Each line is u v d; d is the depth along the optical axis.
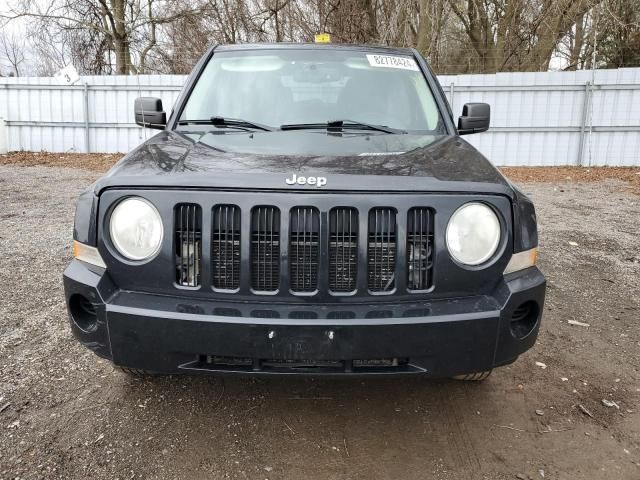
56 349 3.44
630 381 3.21
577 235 6.88
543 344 3.69
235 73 3.69
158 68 22.27
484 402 2.99
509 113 14.77
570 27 17.67
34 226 6.82
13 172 12.27
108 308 2.24
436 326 2.19
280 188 2.23
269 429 2.71
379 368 2.26
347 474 2.40
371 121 3.39
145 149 2.77
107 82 15.71
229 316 2.18
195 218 2.26
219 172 2.31
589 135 14.65
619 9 16.38
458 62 19.25
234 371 2.24
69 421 2.72
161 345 2.22
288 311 2.21
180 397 2.97
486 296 2.33
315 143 2.86
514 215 2.34
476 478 2.39
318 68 3.68
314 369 2.24
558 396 3.05
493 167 2.63
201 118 3.44
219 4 20.12
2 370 3.17
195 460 2.47
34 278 4.78
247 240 2.23
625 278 5.12
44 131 16.22
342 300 2.26
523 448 2.60
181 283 2.29
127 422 2.73
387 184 2.26
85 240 2.37
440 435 2.70
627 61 18.86
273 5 18.91
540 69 17.70
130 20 21.28
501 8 17.72
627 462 2.49
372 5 17.53
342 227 2.25
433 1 15.89
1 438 2.57
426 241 2.28
